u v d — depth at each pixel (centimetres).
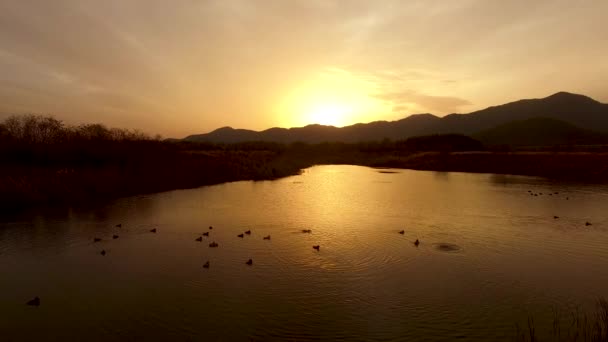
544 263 1997
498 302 1533
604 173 6047
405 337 1259
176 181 5047
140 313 1437
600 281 1758
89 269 1892
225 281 1742
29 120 5559
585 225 2836
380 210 3438
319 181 6072
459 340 1236
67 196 3678
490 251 2202
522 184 5584
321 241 2389
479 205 3709
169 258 2058
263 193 4512
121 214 3155
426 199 4109
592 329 1300
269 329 1316
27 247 2234
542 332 1284
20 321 1379
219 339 1252
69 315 1423
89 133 5769
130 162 5138
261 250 2202
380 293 1617
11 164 4412
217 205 3634
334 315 1416
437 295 1595
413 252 2175
